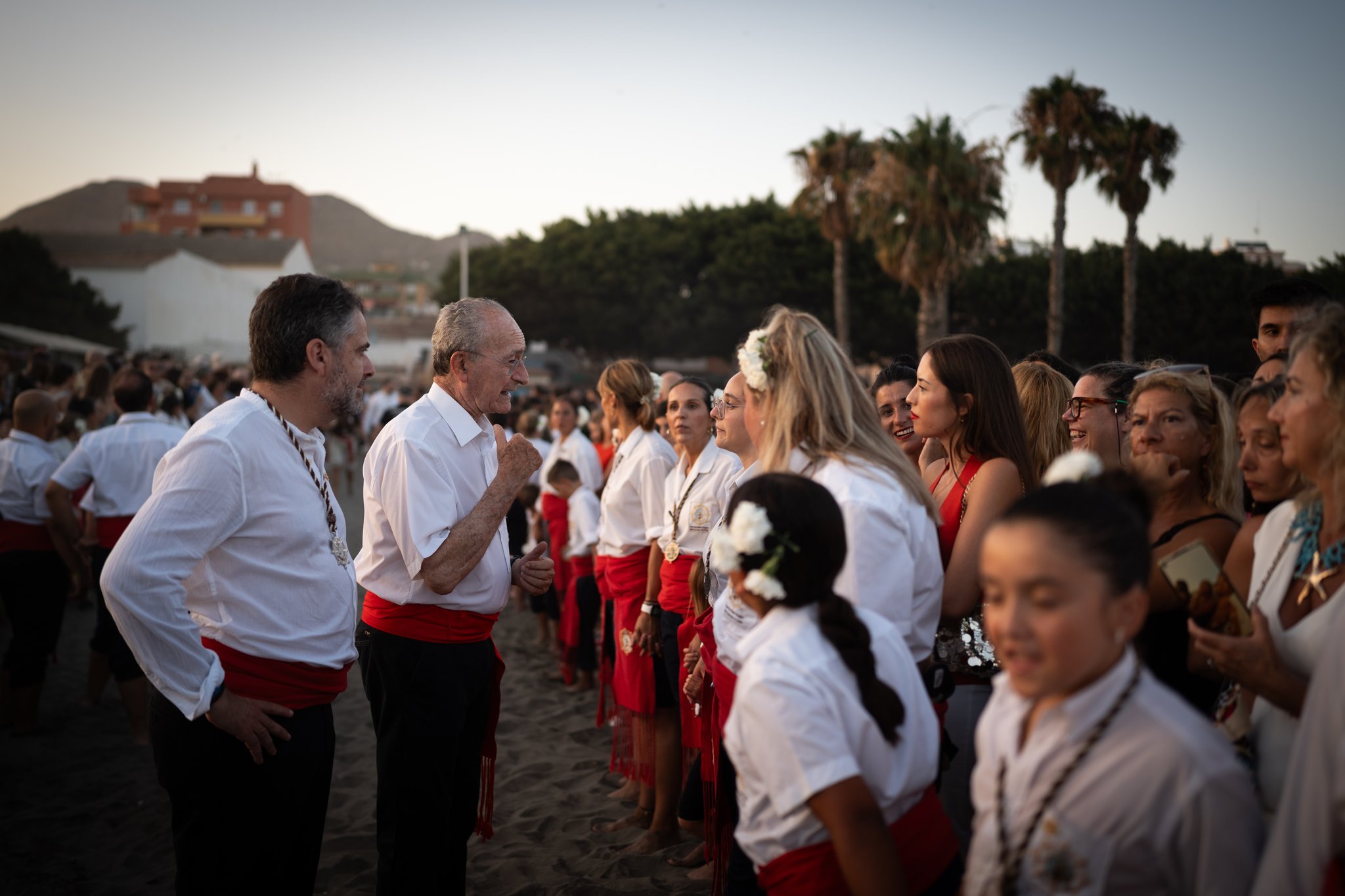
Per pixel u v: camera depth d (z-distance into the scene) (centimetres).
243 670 271
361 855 421
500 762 538
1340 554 183
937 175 2025
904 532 237
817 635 191
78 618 868
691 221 3988
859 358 3744
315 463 293
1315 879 147
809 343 254
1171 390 263
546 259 4134
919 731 195
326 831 450
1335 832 146
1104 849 155
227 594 271
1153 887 154
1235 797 150
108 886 398
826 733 179
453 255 4625
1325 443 183
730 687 270
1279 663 177
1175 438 260
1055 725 161
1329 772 147
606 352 4291
